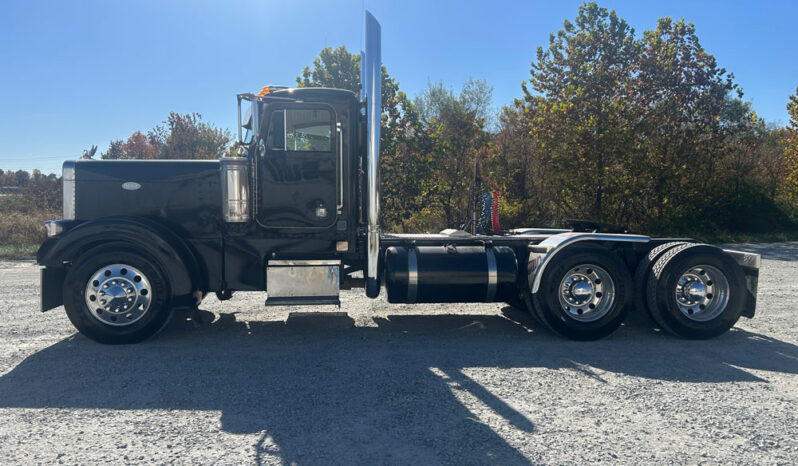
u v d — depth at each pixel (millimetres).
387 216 16250
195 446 3088
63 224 5328
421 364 4691
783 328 6156
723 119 20094
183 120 25672
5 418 3479
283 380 4238
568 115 17969
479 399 3852
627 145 17844
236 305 7328
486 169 18500
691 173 19203
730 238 18953
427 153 15930
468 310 7105
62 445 3092
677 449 3074
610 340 5637
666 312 5562
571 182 18391
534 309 5812
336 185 5688
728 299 5582
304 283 5609
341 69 15328
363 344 5359
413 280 5707
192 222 5570
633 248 6082
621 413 3609
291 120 5586
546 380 4285
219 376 4328
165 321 5301
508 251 5957
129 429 3318
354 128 5707
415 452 3031
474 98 25203
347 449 3064
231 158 5461
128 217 5402
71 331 5770
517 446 3104
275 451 3033
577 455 2996
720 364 4762
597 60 18781
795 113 22406
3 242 14734
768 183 23000
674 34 19453
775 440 3199
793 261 12586
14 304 7223
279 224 5633
